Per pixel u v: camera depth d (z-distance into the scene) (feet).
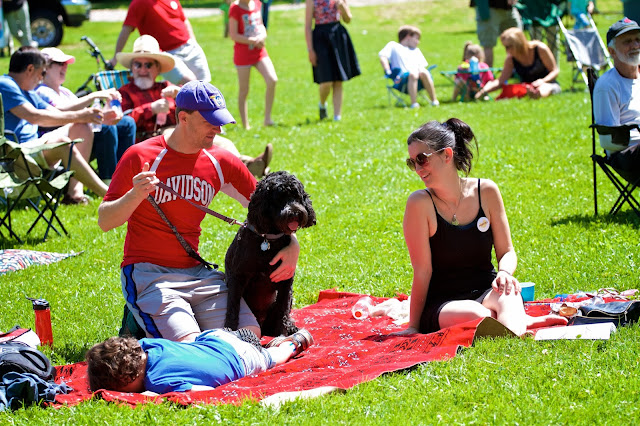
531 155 48.24
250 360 20.07
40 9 114.52
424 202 22.31
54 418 17.51
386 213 38.65
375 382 18.38
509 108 64.23
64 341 24.44
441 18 159.12
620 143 32.68
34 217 40.32
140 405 17.57
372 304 26.89
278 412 17.17
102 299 28.78
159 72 46.37
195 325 21.48
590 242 31.30
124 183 22.03
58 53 43.45
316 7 64.03
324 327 24.73
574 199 38.40
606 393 17.20
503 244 22.89
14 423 17.28
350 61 65.57
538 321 21.86
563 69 89.04
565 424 16.12
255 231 21.43
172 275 22.30
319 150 54.08
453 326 20.92
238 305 22.03
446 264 22.67
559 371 18.38
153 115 44.91
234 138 59.11
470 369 18.84
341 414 16.99
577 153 47.80
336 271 31.37
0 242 36.04
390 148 53.47
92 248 35.50
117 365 18.37
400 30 72.79
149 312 21.47
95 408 17.63
